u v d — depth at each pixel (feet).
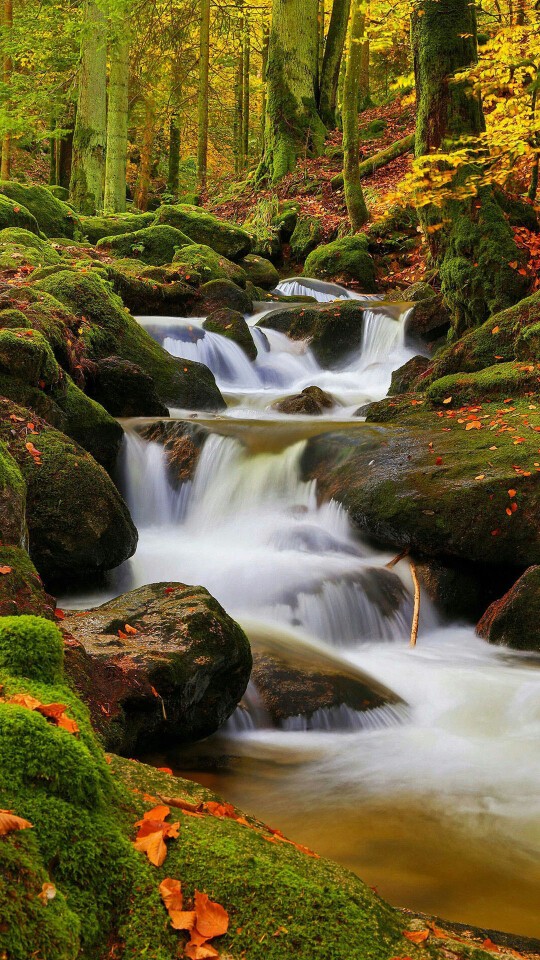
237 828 7.42
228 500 25.59
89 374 27.27
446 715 16.38
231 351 38.17
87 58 63.82
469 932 9.02
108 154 67.87
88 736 7.46
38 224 49.96
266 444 26.43
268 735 15.14
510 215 35.27
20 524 15.16
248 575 20.59
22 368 21.15
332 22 76.64
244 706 15.46
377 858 11.32
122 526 19.74
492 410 25.96
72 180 65.41
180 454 26.50
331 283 53.11
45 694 7.82
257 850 7.00
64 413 23.22
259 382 38.55
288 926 6.25
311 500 24.90
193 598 15.03
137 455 26.30
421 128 35.65
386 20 43.70
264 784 13.42
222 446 26.43
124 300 39.24
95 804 6.80
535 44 32.81
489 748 14.99
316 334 41.57
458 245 34.32
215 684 14.23
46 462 19.03
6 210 44.50
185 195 85.71
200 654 13.75
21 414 20.01
